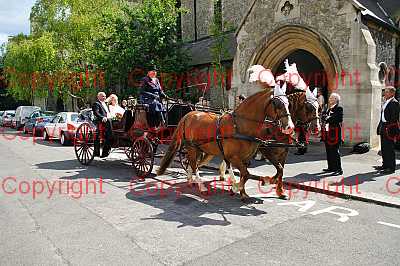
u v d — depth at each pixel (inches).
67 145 619.8
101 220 216.5
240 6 796.0
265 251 169.8
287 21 507.8
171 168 394.6
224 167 327.9
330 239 184.2
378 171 341.1
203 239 185.5
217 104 735.7
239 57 574.9
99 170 379.6
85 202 256.1
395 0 596.4
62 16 909.8
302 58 672.4
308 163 390.9
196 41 930.7
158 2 770.2
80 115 641.0
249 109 241.8
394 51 537.6
